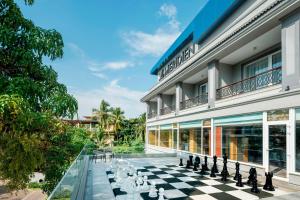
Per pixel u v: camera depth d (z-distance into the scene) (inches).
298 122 305.9
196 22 684.7
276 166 337.4
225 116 475.8
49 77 260.5
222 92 529.3
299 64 310.8
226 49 463.8
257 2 458.6
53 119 276.5
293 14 324.2
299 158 303.7
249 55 494.9
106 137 1926.7
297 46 315.3
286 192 291.1
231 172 426.9
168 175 402.9
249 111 399.2
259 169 367.2
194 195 278.1
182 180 362.0
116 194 275.4
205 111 553.3
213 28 613.0
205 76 679.1
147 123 1132.5
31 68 251.3
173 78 741.3
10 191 308.2
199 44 701.3
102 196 267.9
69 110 250.1
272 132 348.5
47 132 291.3
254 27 378.0
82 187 249.0
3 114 189.5
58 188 119.2
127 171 395.2
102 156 639.8
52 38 250.7
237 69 543.5
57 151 341.4
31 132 240.2
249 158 400.8
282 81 336.8
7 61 248.2
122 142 1841.8
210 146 527.5
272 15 344.8
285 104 323.6
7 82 220.8
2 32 226.1
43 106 244.8
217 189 306.5
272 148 346.9
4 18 242.2
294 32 321.4
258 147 378.3
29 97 234.2
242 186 320.2
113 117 1936.5
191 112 631.2
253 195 278.1
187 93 765.3
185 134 675.4
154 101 1152.2
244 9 500.1
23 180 270.2
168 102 975.6
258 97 382.3
